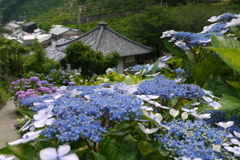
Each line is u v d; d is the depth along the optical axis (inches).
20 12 3265.3
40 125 33.4
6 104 353.1
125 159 35.2
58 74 408.5
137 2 2005.4
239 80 67.1
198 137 35.6
